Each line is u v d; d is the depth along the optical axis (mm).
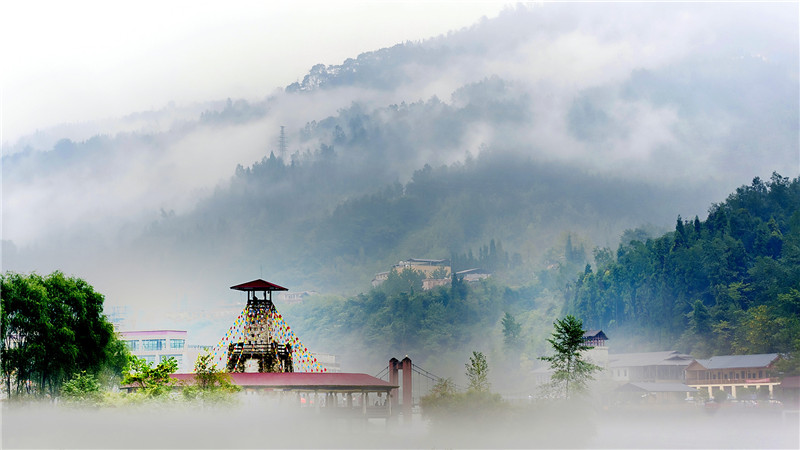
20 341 101688
